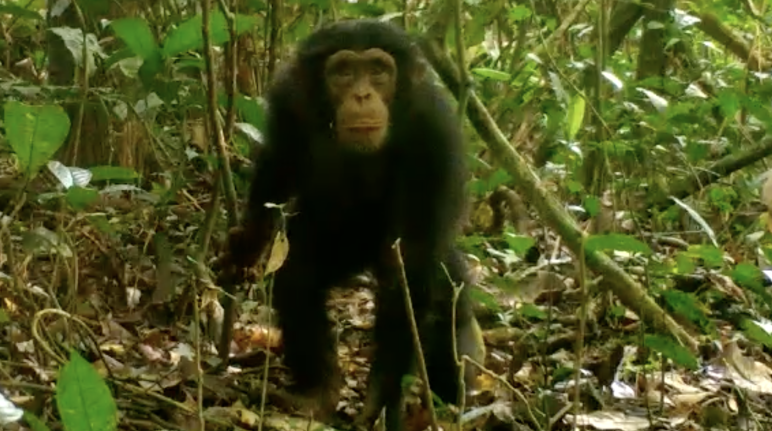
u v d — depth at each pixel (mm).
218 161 4340
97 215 4422
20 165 3160
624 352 4926
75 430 2316
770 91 7121
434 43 5426
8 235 3807
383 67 4586
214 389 4223
